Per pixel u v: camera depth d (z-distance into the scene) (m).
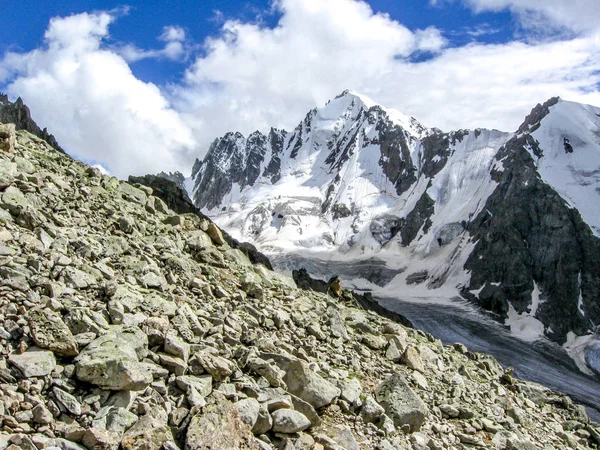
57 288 13.32
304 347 18.23
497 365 28.80
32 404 10.15
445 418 18.25
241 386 13.52
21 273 13.05
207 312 17.05
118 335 12.58
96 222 19.31
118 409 10.76
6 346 11.15
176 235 22.55
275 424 12.84
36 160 21.55
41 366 10.88
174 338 13.70
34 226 16.12
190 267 19.48
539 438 20.22
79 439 9.89
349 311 24.44
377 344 21.53
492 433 18.25
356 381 16.91
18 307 12.09
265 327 18.44
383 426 15.12
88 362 11.19
